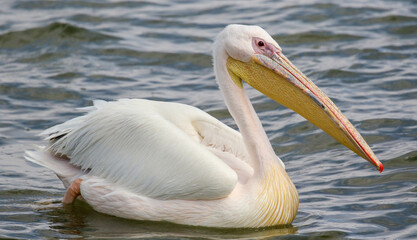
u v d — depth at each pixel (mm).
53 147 12250
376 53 19734
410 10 22766
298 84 11320
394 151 13914
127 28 22188
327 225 11203
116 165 11539
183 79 18672
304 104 11367
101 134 11664
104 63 19672
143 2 24734
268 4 24266
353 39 20828
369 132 14914
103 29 21859
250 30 11516
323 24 22094
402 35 21062
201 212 11141
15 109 16672
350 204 12039
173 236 10766
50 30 21484
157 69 19344
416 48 20016
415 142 14250
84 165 11891
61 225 11258
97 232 10945
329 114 11234
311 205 12141
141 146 11375
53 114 16391
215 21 22766
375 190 12531
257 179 11273
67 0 24656
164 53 20219
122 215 11555
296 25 22062
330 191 12672
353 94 17141
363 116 15719
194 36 21484
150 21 22781
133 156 11414
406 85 17484
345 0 24016
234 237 10766
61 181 13445
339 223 11266
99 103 12203
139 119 11469
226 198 11117
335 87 17641
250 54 11430
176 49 20469
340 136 11273
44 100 17250
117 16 23188
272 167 11312
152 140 11305
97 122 11711
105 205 11617
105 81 18422
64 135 12109
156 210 11289
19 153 14453
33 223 11336
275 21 22484
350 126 11242
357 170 13445
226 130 11961
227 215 11062
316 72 18625
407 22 21812
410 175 12930
